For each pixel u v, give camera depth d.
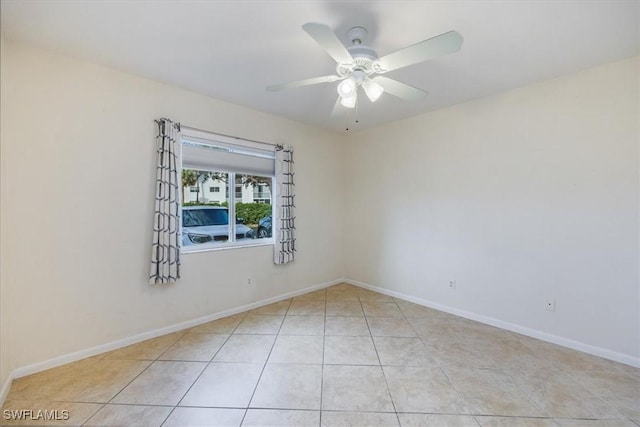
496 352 2.51
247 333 2.88
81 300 2.38
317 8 1.75
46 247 2.22
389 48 2.16
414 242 3.82
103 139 2.48
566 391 1.99
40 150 2.19
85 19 1.86
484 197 3.14
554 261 2.69
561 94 2.63
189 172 3.13
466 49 2.20
